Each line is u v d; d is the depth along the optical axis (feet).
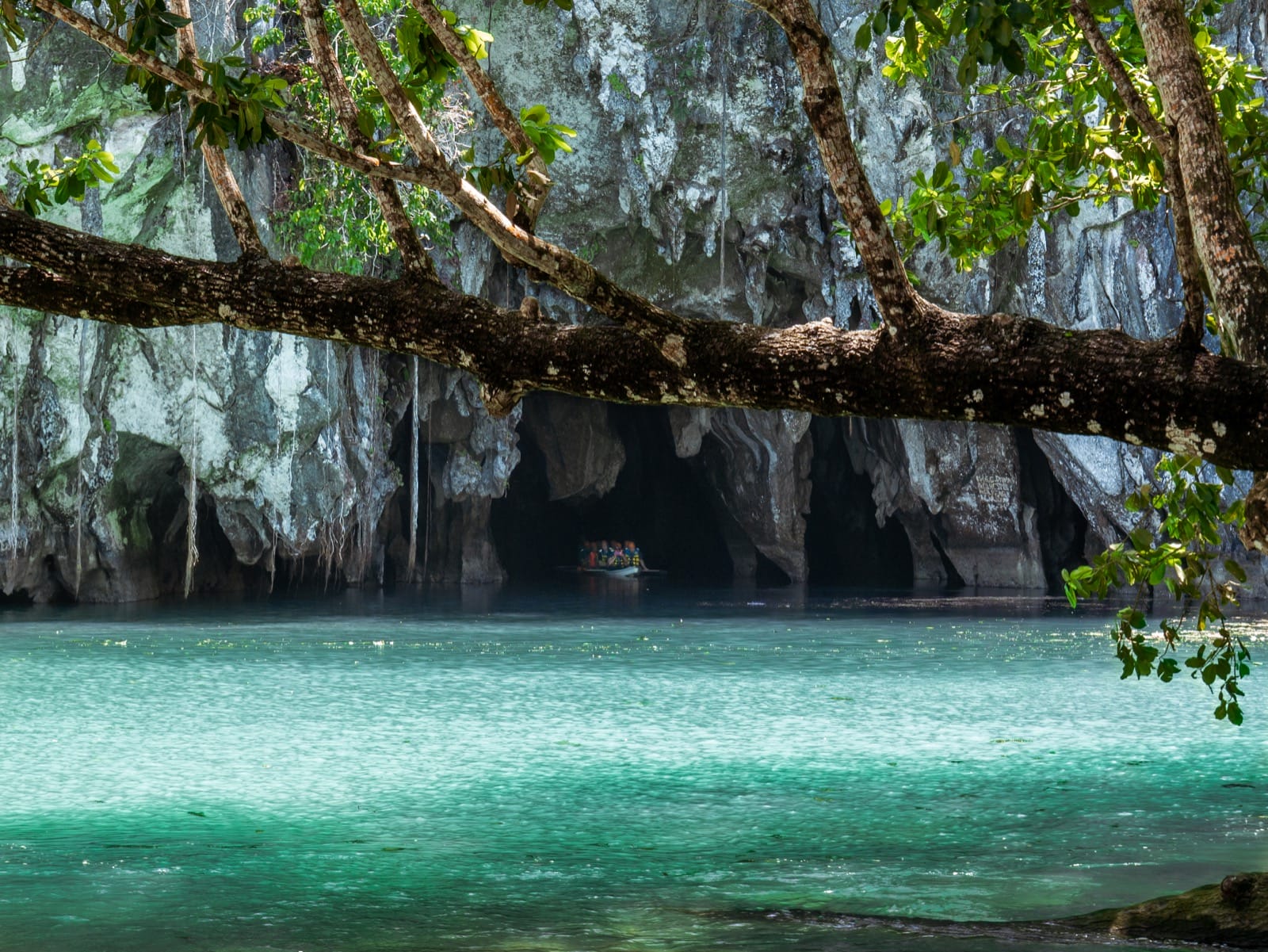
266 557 119.34
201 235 99.09
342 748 41.22
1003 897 24.75
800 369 11.95
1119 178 23.26
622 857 27.99
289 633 80.59
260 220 100.58
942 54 107.04
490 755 40.14
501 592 120.67
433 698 52.65
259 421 105.09
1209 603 21.99
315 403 107.86
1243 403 10.61
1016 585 133.08
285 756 39.75
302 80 91.35
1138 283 111.55
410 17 15.81
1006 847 28.81
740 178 112.06
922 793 34.55
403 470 134.41
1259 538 12.59
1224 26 101.04
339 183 99.30
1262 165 21.98
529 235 12.42
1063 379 11.14
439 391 126.11
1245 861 27.35
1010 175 24.25
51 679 58.18
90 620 88.22
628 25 105.60
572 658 67.77
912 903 24.38
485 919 23.35
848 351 11.85
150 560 110.42
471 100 105.40
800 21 12.01
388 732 44.27
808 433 144.56
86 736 43.16
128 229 97.35
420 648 72.18
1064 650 71.00
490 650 71.51
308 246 99.81
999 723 46.32
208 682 57.21
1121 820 31.27
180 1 13.96
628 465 162.09
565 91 108.88
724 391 12.19
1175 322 110.63
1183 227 13.91
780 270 119.14
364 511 116.78
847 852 28.40
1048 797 33.83
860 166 11.95
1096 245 113.09
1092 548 128.26
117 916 23.35
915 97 107.04
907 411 11.80
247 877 26.14
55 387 96.78
